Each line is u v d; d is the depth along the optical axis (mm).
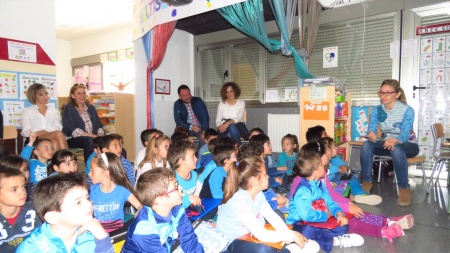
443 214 2676
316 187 2146
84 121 3984
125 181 2115
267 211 1849
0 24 3852
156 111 5672
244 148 2365
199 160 3457
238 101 4762
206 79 6070
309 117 3867
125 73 6988
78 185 1223
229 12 4180
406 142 3248
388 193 3334
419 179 3984
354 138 4398
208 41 5879
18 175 1532
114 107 5340
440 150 3572
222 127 4387
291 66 5066
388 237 2172
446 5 3781
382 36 4281
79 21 6504
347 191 2879
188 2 3682
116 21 6551
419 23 4016
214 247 1690
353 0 4445
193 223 1868
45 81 4262
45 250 1207
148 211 1447
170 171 1498
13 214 1594
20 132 3969
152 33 4949
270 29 5109
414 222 2502
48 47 4285
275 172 3125
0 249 1563
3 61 3881
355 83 4531
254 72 5461
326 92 3732
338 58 4637
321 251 2021
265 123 5328
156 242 1395
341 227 2096
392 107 3447
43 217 1207
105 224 1938
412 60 4082
